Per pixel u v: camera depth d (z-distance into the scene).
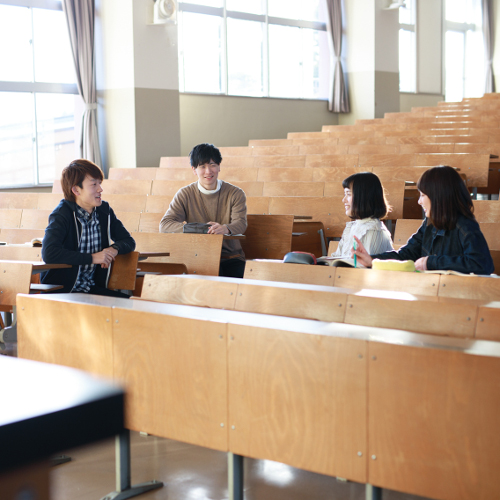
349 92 12.00
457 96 15.84
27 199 6.45
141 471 2.14
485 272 2.85
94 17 8.39
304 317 2.18
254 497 1.93
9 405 0.42
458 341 1.51
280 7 11.54
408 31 14.34
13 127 8.38
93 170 3.42
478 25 16.06
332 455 1.60
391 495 1.91
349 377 1.56
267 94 11.46
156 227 4.85
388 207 3.31
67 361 2.15
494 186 6.53
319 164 6.95
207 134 10.61
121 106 8.33
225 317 1.84
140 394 1.97
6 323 3.67
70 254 3.30
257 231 4.52
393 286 2.51
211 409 1.81
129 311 1.96
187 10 10.27
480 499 1.40
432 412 1.45
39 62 8.52
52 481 0.42
